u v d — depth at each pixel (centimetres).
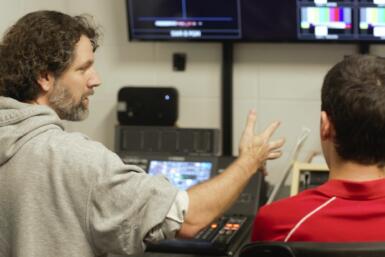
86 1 284
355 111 116
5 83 142
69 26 144
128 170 134
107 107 288
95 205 130
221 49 276
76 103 146
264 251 108
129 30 268
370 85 117
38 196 131
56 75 141
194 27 263
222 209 141
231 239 184
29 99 144
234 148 280
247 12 257
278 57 272
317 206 120
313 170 204
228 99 273
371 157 120
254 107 277
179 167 224
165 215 130
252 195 213
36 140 134
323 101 124
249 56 275
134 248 133
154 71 283
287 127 274
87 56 145
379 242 105
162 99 265
